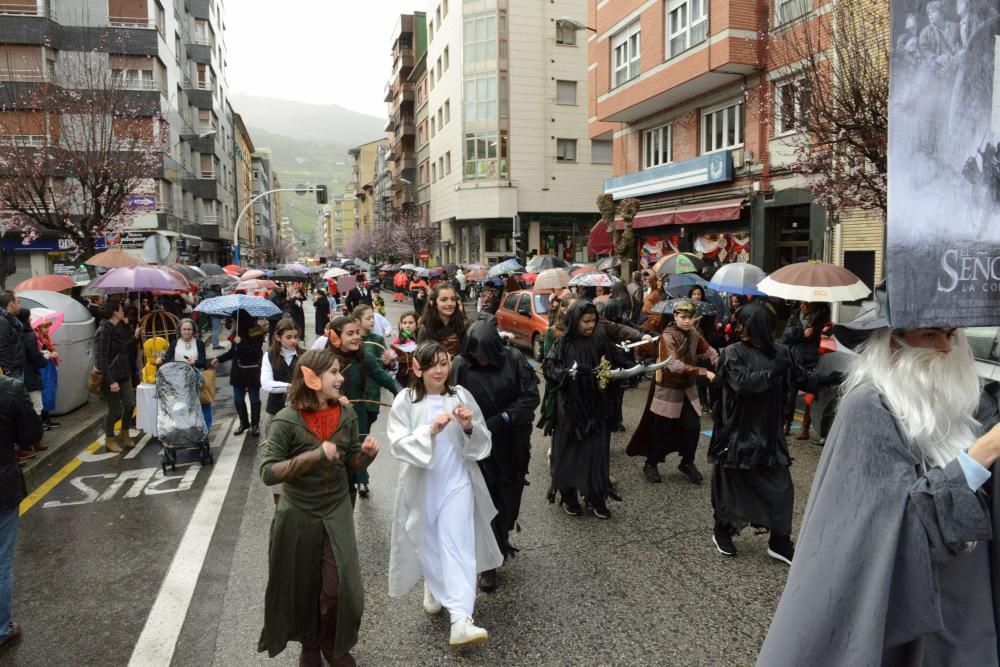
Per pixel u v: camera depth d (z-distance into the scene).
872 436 1.55
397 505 3.81
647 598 4.14
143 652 3.69
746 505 4.56
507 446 4.36
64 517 5.80
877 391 1.61
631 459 7.17
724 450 4.55
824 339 7.53
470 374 4.31
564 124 38.25
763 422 4.48
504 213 37.53
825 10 9.71
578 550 4.87
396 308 31.84
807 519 1.65
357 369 5.67
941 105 1.33
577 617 3.94
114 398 7.88
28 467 6.88
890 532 1.46
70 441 8.06
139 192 17.88
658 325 8.91
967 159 1.35
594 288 11.97
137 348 9.56
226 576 4.61
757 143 16.20
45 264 29.62
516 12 37.09
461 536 3.67
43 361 7.76
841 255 13.87
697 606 4.04
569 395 5.31
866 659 1.45
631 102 19.77
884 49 8.08
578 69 38.22
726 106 17.55
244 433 8.66
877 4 8.27
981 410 1.67
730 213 16.86
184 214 38.31
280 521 3.22
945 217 1.34
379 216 84.06
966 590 1.56
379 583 4.45
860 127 8.05
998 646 1.55
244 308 8.41
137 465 7.35
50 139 15.69
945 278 1.34
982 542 1.58
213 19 49.09
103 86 16.94
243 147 79.50
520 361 4.40
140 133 17.16
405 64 57.56
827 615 1.52
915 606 1.45
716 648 3.59
